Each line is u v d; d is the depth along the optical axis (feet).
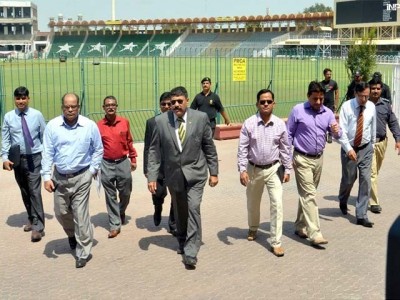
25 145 21.48
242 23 260.42
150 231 22.90
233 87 89.86
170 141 18.54
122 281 17.69
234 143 45.50
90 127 19.07
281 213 19.75
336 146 42.98
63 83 100.58
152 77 111.04
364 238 21.53
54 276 18.22
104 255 20.07
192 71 124.47
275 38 235.40
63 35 298.76
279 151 19.88
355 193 28.63
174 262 19.27
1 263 19.45
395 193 28.63
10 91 84.02
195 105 33.17
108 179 22.07
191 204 18.58
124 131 22.40
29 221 23.49
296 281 17.49
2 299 16.49
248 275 18.01
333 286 17.10
